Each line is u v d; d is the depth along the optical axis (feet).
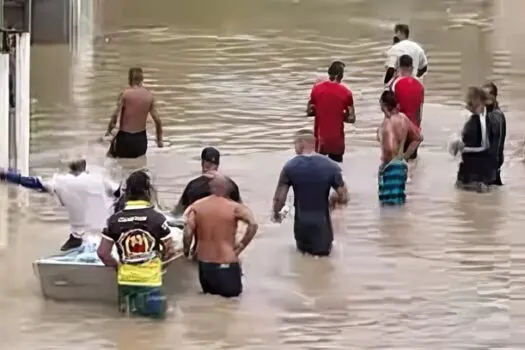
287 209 157.28
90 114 221.05
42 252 138.21
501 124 171.63
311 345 108.78
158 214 115.96
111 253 116.06
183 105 229.66
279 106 229.45
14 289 124.77
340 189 138.41
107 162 185.37
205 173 134.82
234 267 123.13
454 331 113.19
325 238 138.41
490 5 343.67
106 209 130.00
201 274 123.54
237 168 182.80
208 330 112.57
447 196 168.04
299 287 126.72
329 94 177.58
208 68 263.90
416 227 151.12
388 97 162.71
